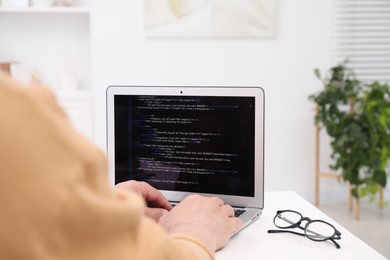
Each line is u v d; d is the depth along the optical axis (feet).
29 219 1.11
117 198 1.37
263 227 3.91
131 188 3.57
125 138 4.33
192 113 4.16
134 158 4.33
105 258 1.27
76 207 1.17
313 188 13.35
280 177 13.23
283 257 3.28
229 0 12.40
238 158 4.10
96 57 12.30
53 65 12.79
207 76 12.67
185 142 4.20
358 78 13.21
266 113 12.99
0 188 1.08
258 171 4.06
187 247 2.11
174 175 4.25
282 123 13.05
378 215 12.37
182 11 12.34
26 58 12.68
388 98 12.59
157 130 4.26
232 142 4.10
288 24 12.77
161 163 4.27
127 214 1.32
